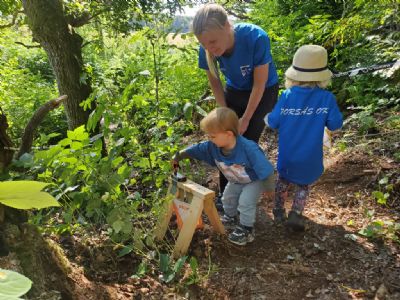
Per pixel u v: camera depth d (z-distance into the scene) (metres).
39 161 2.31
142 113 3.18
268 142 4.64
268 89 2.80
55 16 3.94
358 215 2.93
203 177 3.83
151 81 3.55
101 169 2.41
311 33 5.69
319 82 2.58
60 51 4.03
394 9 4.41
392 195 3.06
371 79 4.98
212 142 2.53
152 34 3.13
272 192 2.60
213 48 2.41
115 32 5.03
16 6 4.72
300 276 2.36
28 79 9.23
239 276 2.36
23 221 1.87
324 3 6.97
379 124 4.20
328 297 2.19
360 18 4.62
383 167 3.38
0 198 0.37
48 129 6.91
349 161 3.65
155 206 2.64
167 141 3.01
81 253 2.37
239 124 2.54
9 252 1.65
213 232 2.70
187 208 2.47
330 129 2.58
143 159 2.84
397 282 2.26
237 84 2.81
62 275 1.90
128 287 2.20
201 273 2.36
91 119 2.58
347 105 5.05
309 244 2.65
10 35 8.73
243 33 2.50
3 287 0.31
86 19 4.60
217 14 2.32
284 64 5.77
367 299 2.16
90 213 2.38
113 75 4.42
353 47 5.42
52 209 2.60
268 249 2.63
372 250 2.55
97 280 2.21
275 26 6.52
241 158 2.46
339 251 2.56
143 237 2.57
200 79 5.43
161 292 2.21
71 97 4.19
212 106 5.34
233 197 2.73
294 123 2.60
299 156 2.59
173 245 2.60
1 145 2.13
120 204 2.40
